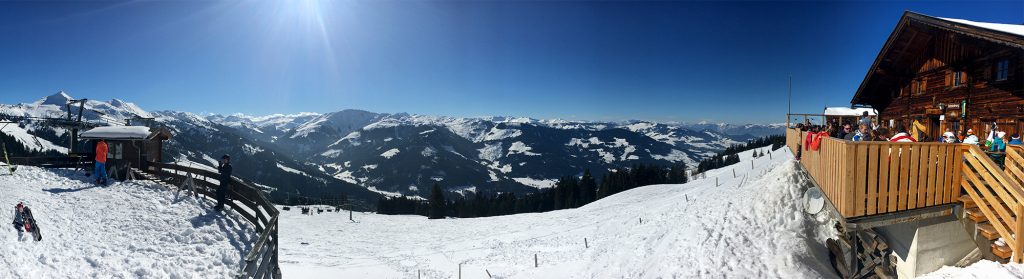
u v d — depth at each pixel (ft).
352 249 100.17
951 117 55.26
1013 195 24.08
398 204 322.55
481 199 338.54
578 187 333.62
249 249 43.68
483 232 115.44
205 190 55.11
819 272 34.17
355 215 190.29
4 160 59.26
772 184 50.98
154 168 60.75
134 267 35.06
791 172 50.90
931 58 60.03
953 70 55.21
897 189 26.91
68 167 64.13
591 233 82.38
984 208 25.72
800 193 46.47
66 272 32.01
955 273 25.85
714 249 40.50
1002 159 32.04
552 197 339.57
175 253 39.37
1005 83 45.88
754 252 38.04
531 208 337.52
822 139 35.65
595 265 53.88
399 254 90.33
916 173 27.14
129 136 60.39
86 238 39.50
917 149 27.17
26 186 51.47
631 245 56.80
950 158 27.66
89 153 65.77
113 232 41.86
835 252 36.91
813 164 41.06
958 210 27.43
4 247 32.30
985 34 39.65
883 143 26.53
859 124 38.78
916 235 28.17
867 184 26.73
